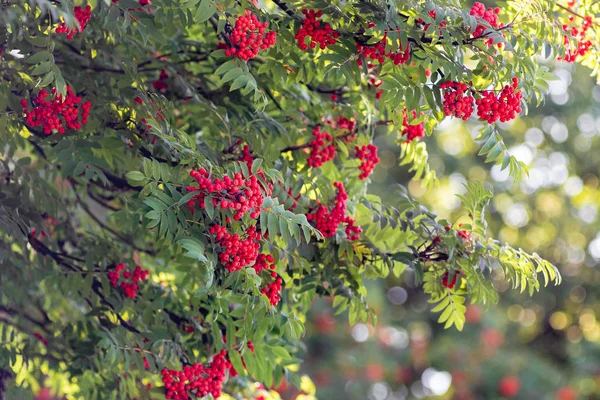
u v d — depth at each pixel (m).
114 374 6.77
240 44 5.39
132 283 6.56
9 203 6.12
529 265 6.05
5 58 5.95
